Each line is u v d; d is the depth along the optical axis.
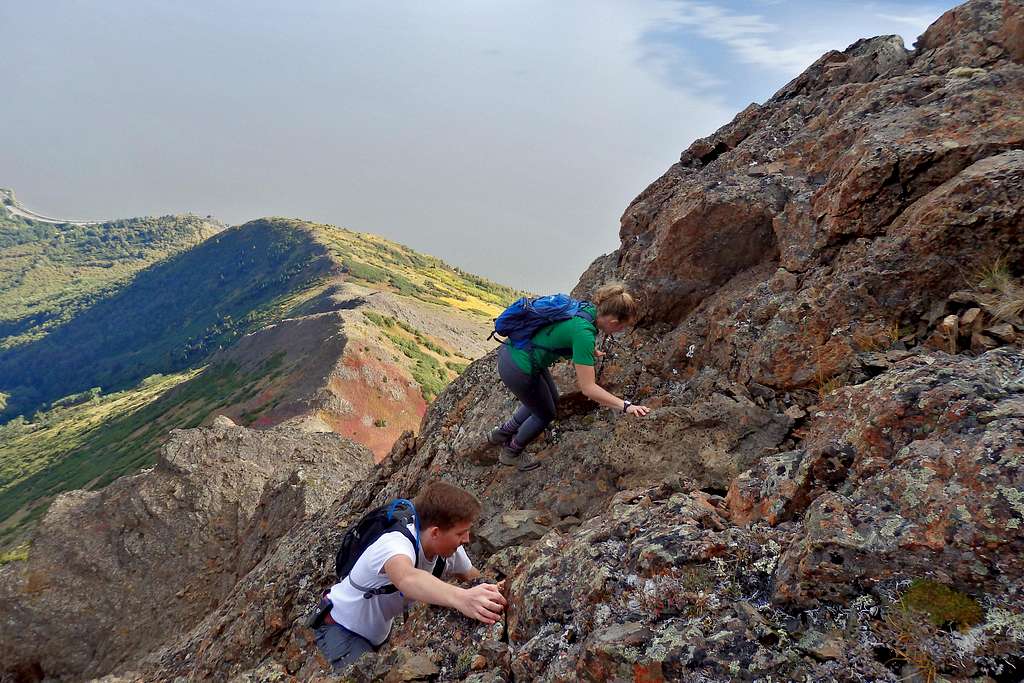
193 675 7.75
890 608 2.59
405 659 4.22
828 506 2.98
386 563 3.38
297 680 6.06
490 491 6.48
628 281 7.14
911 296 4.86
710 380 5.75
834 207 5.68
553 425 6.65
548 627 3.49
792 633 2.68
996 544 2.50
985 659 2.32
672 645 2.76
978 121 5.29
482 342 146.88
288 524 16.28
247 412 81.69
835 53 8.48
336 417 75.81
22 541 28.22
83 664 24.05
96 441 125.25
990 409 3.05
